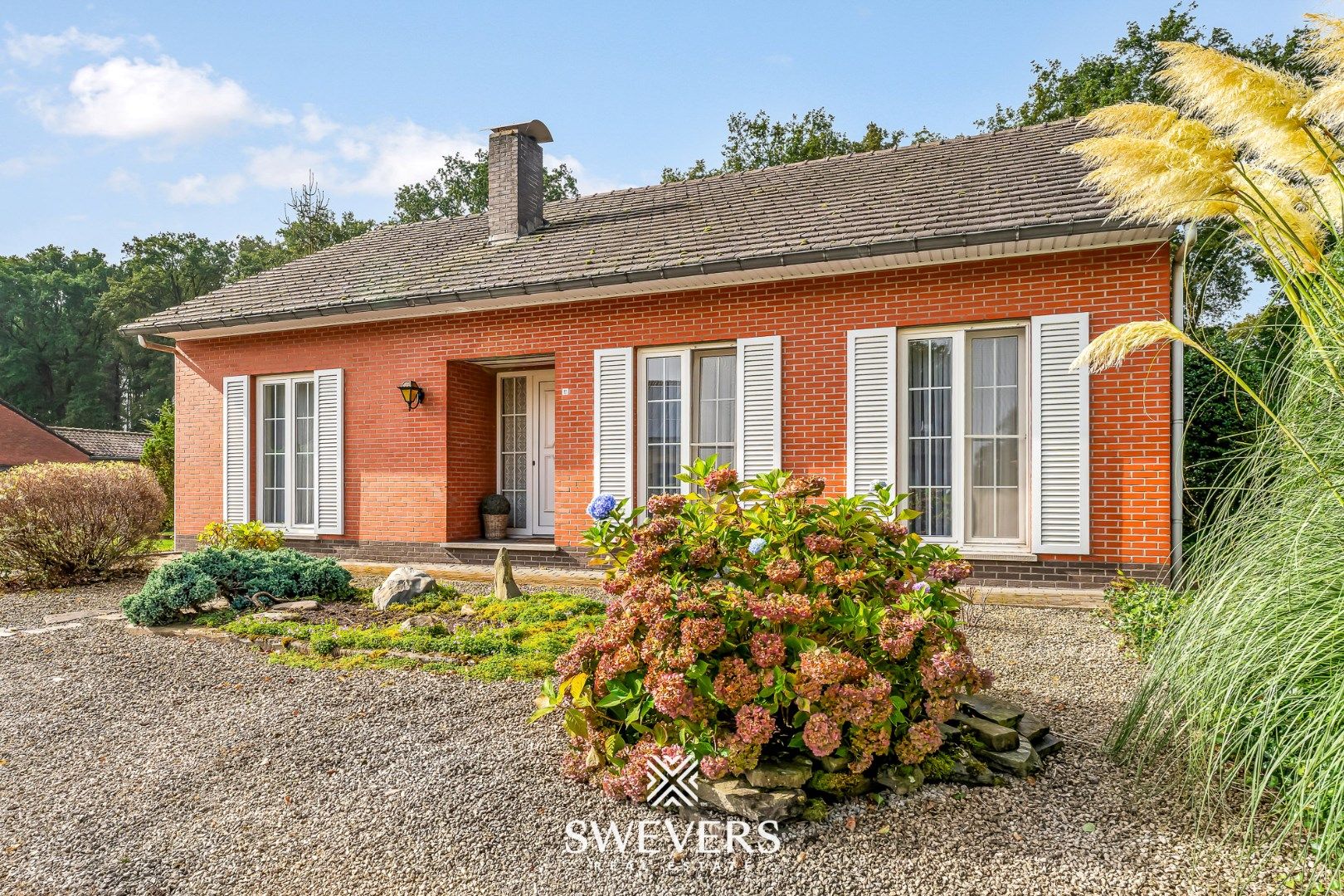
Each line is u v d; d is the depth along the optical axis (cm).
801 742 288
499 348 921
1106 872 237
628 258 855
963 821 269
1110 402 665
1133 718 313
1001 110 2244
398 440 972
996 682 441
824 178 998
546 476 1030
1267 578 292
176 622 634
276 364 1040
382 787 320
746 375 800
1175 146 326
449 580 889
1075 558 674
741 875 242
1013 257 697
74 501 866
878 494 352
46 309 4866
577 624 591
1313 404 343
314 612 653
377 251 1195
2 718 427
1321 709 248
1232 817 267
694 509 335
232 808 308
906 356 749
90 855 274
